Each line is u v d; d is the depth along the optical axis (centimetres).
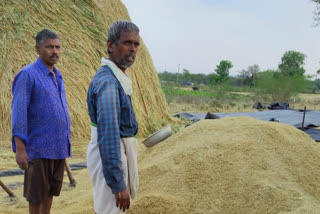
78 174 501
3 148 663
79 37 881
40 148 284
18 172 526
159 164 333
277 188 291
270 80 2219
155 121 943
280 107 1609
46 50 291
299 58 3562
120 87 206
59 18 875
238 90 3575
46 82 290
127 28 208
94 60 888
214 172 309
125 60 210
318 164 341
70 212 326
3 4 817
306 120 1084
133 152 216
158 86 1094
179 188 303
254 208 278
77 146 716
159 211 277
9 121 724
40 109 285
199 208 283
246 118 400
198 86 4091
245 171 307
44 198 290
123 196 196
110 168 191
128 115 211
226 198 288
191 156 328
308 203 278
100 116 192
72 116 768
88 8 944
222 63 5128
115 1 1045
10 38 780
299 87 2216
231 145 333
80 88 813
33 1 852
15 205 389
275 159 326
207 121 401
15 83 281
